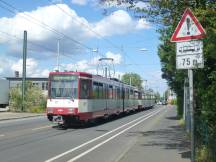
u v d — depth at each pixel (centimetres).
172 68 3145
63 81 3058
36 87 6362
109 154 1653
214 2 1309
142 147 1844
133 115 5428
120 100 4678
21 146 1900
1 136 2364
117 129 2984
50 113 3047
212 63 1251
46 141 2131
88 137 2369
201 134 1478
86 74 3164
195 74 1305
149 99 8700
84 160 1487
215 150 1153
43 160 1477
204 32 1008
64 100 3030
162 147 1839
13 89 6222
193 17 1019
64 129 2944
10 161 1448
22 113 5606
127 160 1454
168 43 2136
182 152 1656
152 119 4400
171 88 4509
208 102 1167
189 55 1018
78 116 3023
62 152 1705
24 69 5894
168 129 2958
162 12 1505
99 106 3544
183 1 1405
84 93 3108
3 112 5753
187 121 2448
